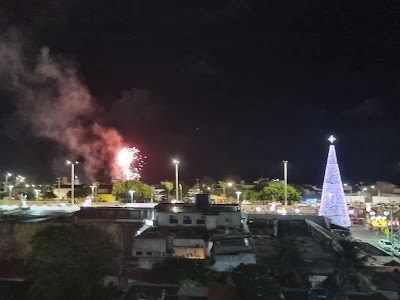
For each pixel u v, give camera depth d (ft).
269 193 350.64
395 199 400.26
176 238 150.30
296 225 209.87
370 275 134.51
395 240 212.02
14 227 156.46
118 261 137.69
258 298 112.57
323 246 169.27
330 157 239.71
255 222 212.64
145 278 128.47
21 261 144.77
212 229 170.50
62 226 132.16
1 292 119.03
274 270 133.39
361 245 147.02
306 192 463.42
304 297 123.85
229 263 130.31
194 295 112.88
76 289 104.63
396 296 129.08
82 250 122.42
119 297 112.27
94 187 373.40
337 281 131.85
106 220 172.35
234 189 428.97
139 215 180.45
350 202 389.60
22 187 407.85
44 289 106.11
